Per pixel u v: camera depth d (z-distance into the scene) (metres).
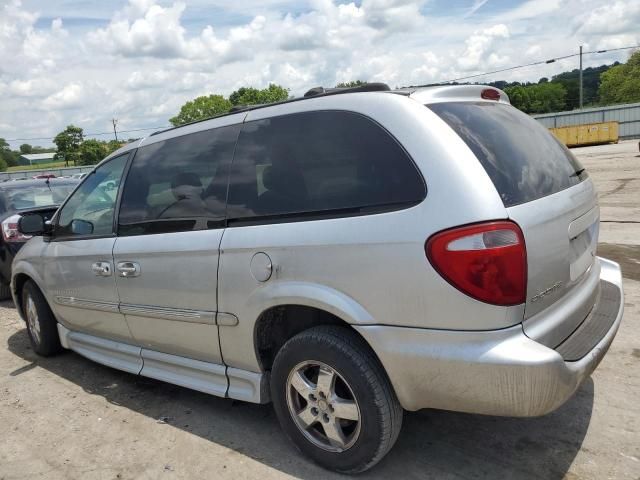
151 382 4.34
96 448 3.37
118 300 3.87
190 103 86.88
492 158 2.53
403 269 2.43
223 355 3.29
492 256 2.28
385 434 2.65
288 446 3.21
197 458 3.15
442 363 2.40
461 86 2.91
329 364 2.74
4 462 3.29
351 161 2.69
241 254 3.00
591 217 3.11
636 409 3.29
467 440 3.11
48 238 4.64
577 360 2.45
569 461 2.84
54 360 5.01
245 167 3.13
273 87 88.88
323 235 2.67
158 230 3.55
